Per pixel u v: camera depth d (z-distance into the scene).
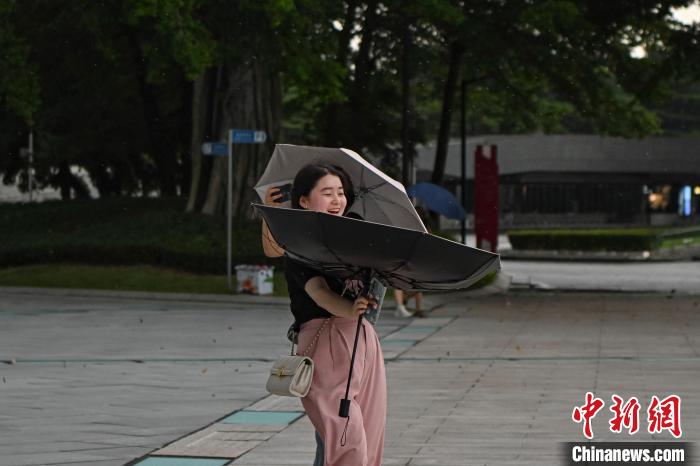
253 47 65.88
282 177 13.48
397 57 99.75
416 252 11.82
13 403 25.58
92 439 21.14
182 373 31.20
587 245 122.75
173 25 62.31
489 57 84.50
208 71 77.19
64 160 118.88
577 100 94.00
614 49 86.75
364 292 12.22
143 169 129.62
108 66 98.44
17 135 116.25
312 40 67.12
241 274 62.75
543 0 74.44
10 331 43.62
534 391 27.12
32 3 77.94
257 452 19.69
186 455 19.47
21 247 73.12
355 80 95.75
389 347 37.75
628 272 95.44
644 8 79.38
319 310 12.59
